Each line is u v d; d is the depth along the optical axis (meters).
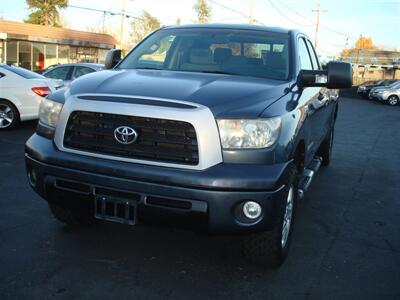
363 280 3.75
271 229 3.39
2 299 3.21
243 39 4.74
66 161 3.46
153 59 4.75
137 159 3.32
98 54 39.50
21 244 4.10
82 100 3.49
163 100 3.32
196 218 3.23
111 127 3.40
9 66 10.62
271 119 3.37
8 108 10.24
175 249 4.14
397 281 3.76
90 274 3.62
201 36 4.88
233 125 3.27
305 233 4.74
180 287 3.50
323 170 7.77
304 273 3.82
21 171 6.61
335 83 4.25
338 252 4.29
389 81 36.22
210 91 3.50
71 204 3.59
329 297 3.45
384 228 5.02
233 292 3.46
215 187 3.16
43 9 54.44
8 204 5.14
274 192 3.24
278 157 3.36
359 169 8.04
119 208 3.38
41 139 3.75
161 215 3.28
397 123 17.45
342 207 5.70
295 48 4.66
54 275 3.58
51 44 34.34
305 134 4.15
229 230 3.25
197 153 3.21
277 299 3.40
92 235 4.36
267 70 4.40
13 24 32.44
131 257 3.95
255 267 3.88
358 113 22.02
